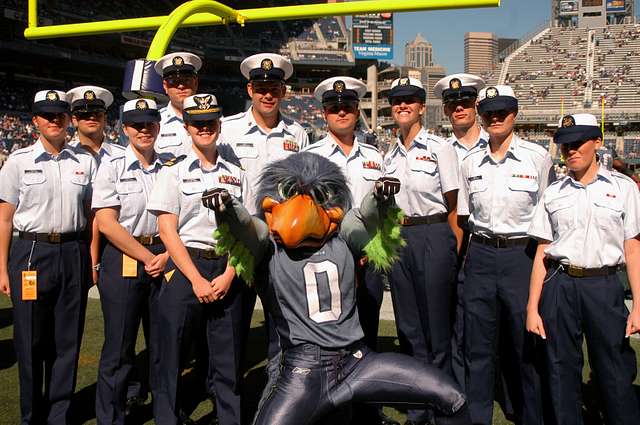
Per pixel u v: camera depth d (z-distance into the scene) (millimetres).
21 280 3924
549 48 47156
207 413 4438
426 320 4215
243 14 7258
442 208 4246
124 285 4105
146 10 39125
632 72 41781
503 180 3953
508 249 3936
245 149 4492
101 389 4055
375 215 2814
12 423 4125
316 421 2803
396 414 4453
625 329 3391
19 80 35906
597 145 3471
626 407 3377
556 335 3516
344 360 2854
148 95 5488
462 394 2770
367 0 7441
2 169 3994
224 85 46031
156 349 4156
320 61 46219
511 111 3936
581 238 3428
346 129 4195
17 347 3963
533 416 3895
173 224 3721
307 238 2834
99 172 4102
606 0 51844
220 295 3637
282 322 2943
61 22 33312
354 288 3008
